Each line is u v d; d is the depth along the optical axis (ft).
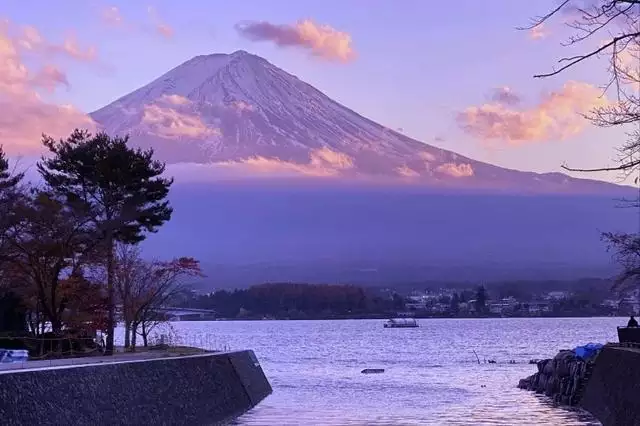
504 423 158.30
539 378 232.94
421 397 220.02
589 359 194.18
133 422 108.47
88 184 209.26
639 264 163.12
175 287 279.28
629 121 56.03
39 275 183.83
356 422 160.56
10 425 77.25
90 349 189.26
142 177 213.66
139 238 215.51
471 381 282.56
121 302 224.94
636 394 123.85
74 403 92.89
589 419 160.15
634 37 50.26
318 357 472.85
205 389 149.07
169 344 265.75
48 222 181.27
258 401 194.39
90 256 194.08
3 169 192.13
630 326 186.50
